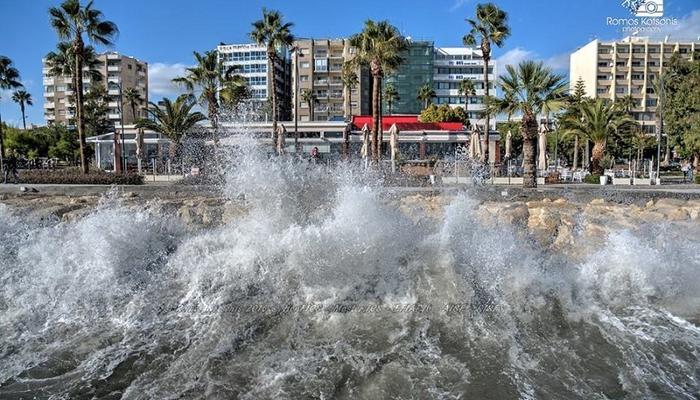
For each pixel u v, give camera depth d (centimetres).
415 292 628
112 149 4428
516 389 445
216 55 3928
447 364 486
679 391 447
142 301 630
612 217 1185
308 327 561
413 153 4409
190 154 3697
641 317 604
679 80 4719
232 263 686
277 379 458
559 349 524
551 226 994
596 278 691
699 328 577
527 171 2400
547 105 2303
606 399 433
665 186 2708
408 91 9969
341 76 8975
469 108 10162
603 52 10594
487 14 3625
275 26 3603
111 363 495
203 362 490
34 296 648
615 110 3444
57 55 3644
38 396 440
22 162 4516
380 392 438
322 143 4316
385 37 3152
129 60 10388
